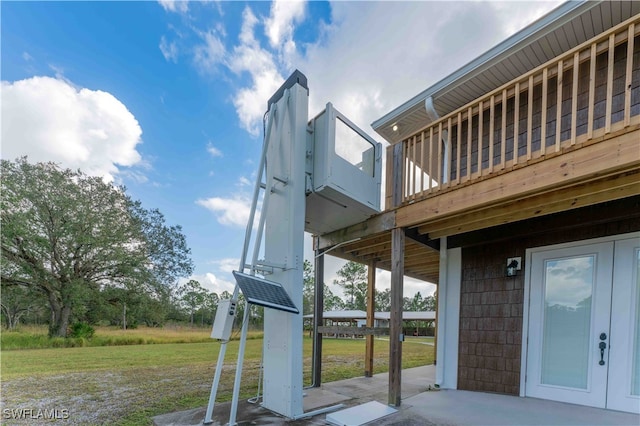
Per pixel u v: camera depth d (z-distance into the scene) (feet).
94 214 46.16
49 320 44.57
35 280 41.60
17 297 43.50
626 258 10.70
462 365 14.70
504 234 13.84
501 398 12.43
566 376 11.60
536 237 13.17
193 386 15.43
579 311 11.61
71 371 19.65
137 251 50.11
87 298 43.42
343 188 12.57
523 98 13.97
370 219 14.83
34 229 41.93
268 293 10.39
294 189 12.01
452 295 15.60
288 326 11.09
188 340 48.39
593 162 7.86
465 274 15.34
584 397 11.00
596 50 8.33
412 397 12.82
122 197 50.62
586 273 11.62
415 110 17.90
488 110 15.34
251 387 15.47
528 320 12.93
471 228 13.02
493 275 14.35
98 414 10.90
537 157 9.05
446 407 11.25
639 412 9.73
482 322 14.37
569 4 11.14
